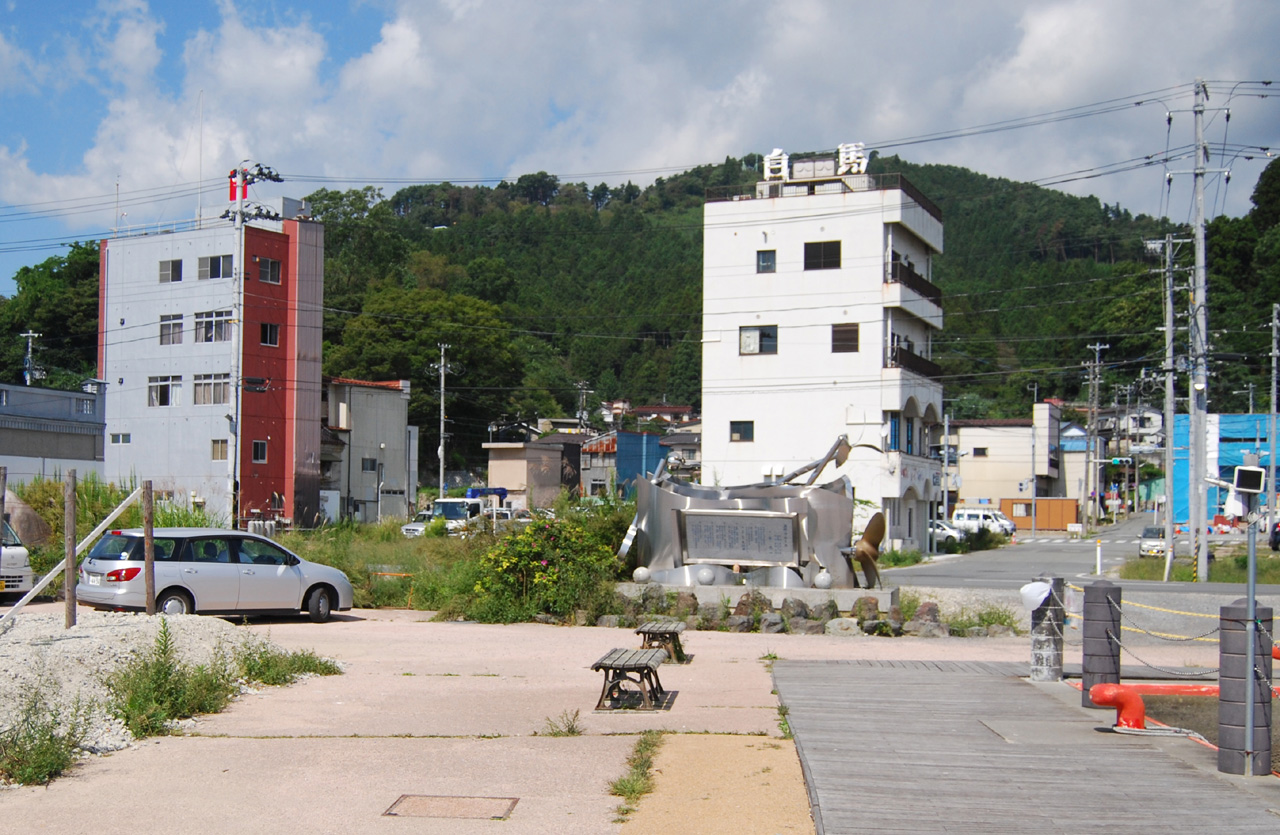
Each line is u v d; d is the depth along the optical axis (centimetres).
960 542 5616
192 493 5284
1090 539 6706
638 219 18338
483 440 8462
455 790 737
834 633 1827
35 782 755
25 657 1029
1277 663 1510
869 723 966
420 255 11150
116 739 881
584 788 742
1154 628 2031
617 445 6881
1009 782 756
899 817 662
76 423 5216
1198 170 3509
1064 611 1273
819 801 696
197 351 5378
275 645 1334
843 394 4934
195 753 848
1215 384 7631
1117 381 9125
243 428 5259
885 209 4891
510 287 11750
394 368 7956
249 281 5300
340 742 890
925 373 5425
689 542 2091
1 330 7525
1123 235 15175
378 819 669
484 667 1345
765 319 5047
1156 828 651
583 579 1920
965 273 15462
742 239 5084
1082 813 679
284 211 5547
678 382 12056
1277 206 8700
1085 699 1066
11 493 2848
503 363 8375
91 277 7906
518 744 884
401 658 1418
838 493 2097
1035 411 8125
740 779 762
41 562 2344
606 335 12700
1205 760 834
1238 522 6344
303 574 1902
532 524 2002
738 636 1780
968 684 1215
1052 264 13275
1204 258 3544
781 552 2053
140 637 1180
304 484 5481
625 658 1054
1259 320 7706
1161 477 9050
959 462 8212
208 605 1777
